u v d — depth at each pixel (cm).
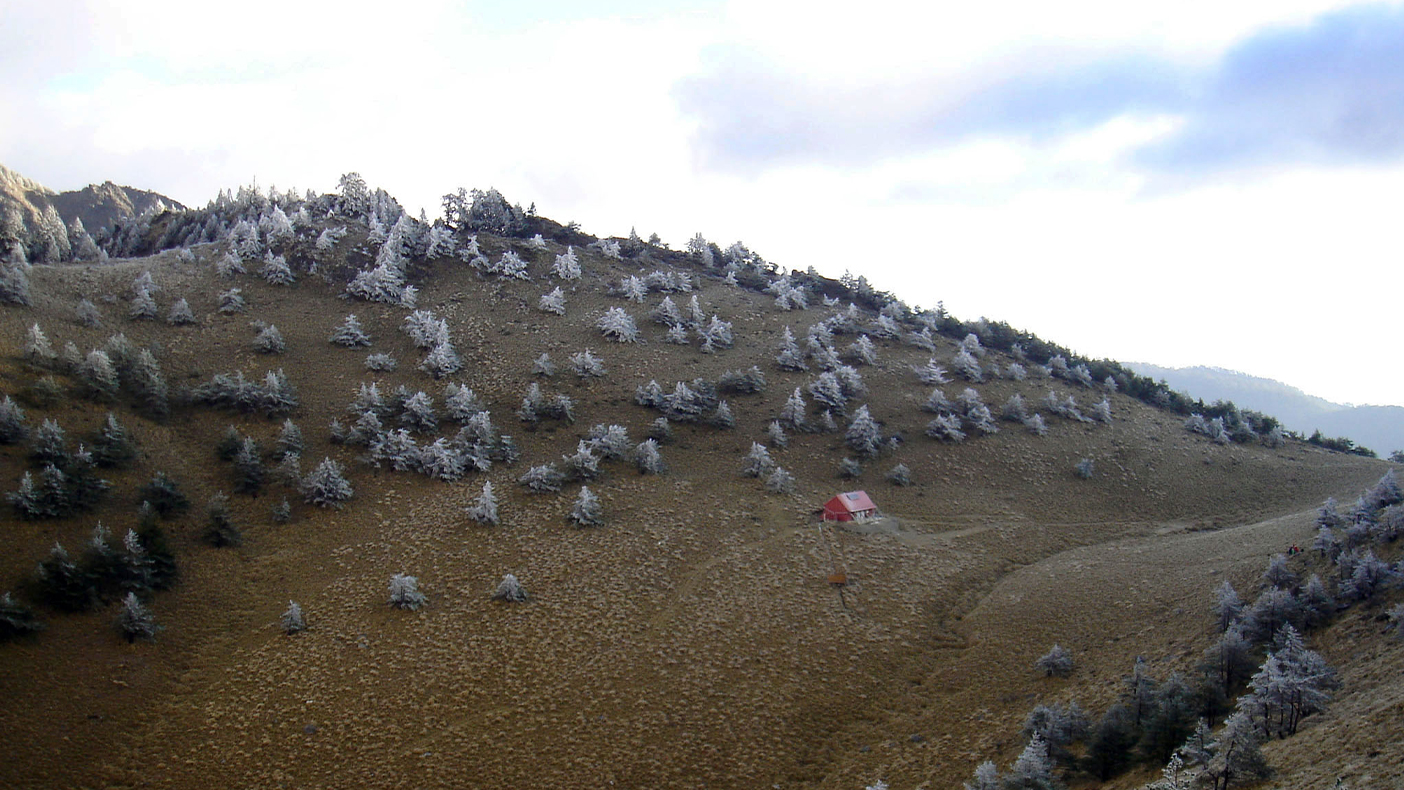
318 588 5591
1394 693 3108
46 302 8494
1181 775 2889
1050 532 7444
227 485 6619
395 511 6700
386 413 8038
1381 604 4078
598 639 5125
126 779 3834
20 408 6334
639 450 7831
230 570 5644
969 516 7688
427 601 5494
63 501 5544
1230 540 6569
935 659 5106
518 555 6153
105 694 4347
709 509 7150
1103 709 3984
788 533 6819
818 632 5325
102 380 7094
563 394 9181
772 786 3938
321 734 4203
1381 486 5834
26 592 4819
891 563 6394
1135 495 8644
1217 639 4353
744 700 4594
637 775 3962
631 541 6438
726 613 5494
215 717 4309
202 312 9456
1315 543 5231
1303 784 2702
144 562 5234
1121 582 5825
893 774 3934
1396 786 2422
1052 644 5047
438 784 3853
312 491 6594
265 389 7800
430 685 4625
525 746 4141
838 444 8969
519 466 7656
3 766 3741
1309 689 3275
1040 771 3222
